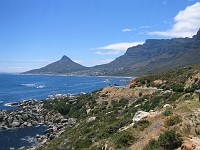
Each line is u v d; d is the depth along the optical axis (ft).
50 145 205.05
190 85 275.80
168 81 321.52
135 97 296.10
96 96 355.15
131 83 363.97
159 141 95.61
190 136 96.12
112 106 292.81
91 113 287.69
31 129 303.48
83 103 355.77
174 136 93.71
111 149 112.27
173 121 108.58
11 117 327.67
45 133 276.41
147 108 204.23
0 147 232.12
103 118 220.84
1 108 437.58
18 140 255.91
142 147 101.04
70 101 382.83
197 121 106.73
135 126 118.62
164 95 216.33
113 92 341.82
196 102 127.75
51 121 342.64
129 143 109.40
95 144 144.25
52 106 399.85
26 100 506.89
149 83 340.18
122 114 216.95
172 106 134.92
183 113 114.32
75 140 182.09
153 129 110.52
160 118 118.32
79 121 273.54
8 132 288.71
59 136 233.96
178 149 88.38
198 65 338.13
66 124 303.68
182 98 187.11
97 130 181.78
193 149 85.56
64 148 176.14
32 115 347.77
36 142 248.32
